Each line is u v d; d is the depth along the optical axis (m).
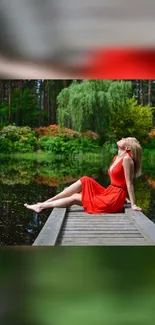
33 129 16.97
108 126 15.00
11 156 14.90
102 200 3.37
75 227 2.86
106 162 12.26
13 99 19.59
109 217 3.23
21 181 6.46
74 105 13.59
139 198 4.66
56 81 19.83
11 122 18.39
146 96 20.84
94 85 13.53
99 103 13.51
